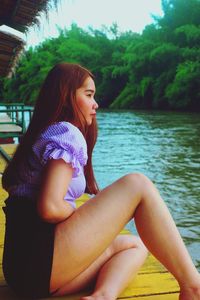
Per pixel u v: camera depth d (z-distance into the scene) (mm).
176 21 53219
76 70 1907
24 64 70500
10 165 1892
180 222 7547
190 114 39781
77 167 1772
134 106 52281
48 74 1929
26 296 1880
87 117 1927
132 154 16375
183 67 45562
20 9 8047
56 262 1763
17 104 10250
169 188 10469
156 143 19516
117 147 18391
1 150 8148
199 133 23250
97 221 1789
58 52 67188
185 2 52812
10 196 1876
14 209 1832
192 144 18922
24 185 1836
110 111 47094
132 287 2211
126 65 57469
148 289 2189
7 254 1839
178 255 1784
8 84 74812
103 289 1869
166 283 2264
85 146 1829
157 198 1831
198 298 1740
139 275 2363
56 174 1708
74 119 1883
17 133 9438
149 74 50875
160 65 49812
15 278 1808
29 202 1814
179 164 14016
